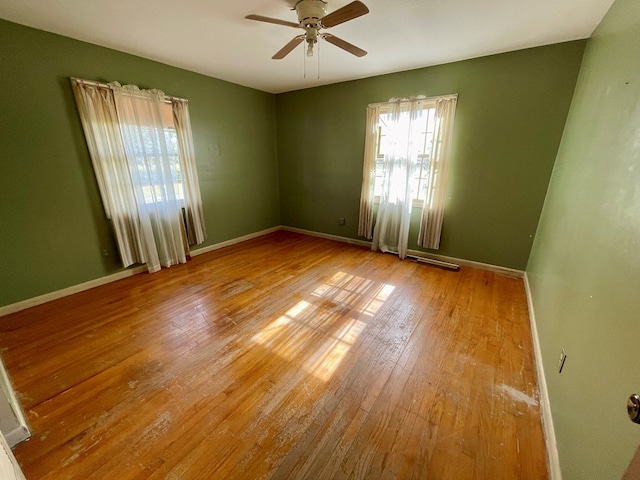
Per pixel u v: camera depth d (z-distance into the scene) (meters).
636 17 1.30
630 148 1.11
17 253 2.46
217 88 3.84
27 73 2.32
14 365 1.86
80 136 2.68
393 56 2.91
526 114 2.83
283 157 4.98
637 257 0.88
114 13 2.06
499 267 3.33
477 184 3.25
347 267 3.53
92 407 1.55
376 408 1.54
